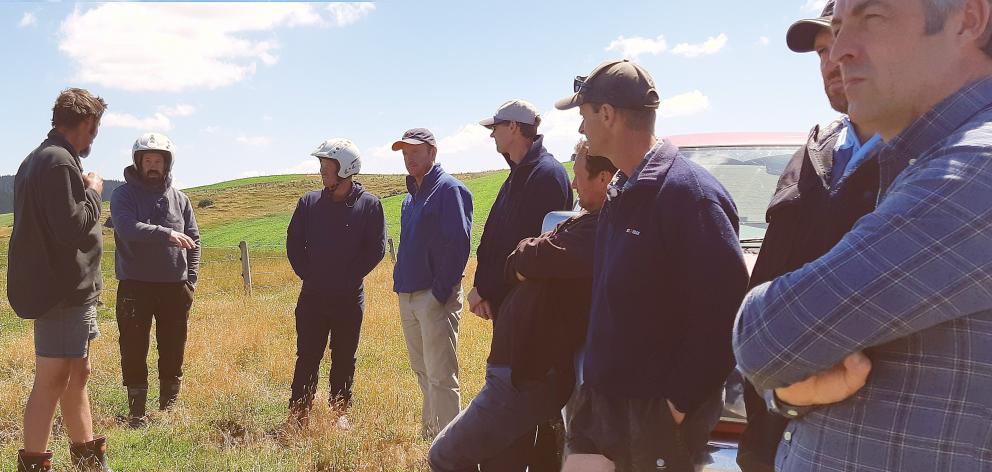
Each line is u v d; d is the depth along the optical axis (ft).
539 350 9.14
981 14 3.79
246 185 420.36
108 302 42.68
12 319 35.40
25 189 12.54
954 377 3.66
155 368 23.00
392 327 29.32
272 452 14.98
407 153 15.64
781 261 6.01
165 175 18.10
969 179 3.48
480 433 9.78
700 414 6.98
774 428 5.59
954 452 3.68
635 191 6.84
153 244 17.79
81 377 13.39
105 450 14.14
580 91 7.59
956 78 3.86
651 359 6.80
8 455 14.94
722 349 6.37
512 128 13.28
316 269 17.33
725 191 6.88
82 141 13.03
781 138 14.49
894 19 3.87
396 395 18.72
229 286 49.47
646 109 7.32
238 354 24.32
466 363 22.98
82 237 12.68
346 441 14.96
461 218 15.19
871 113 4.05
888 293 3.55
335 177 17.31
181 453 15.19
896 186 3.85
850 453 3.95
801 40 6.14
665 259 6.73
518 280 9.67
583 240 8.85
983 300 3.50
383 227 17.97
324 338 17.62
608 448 7.11
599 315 7.17
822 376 3.96
